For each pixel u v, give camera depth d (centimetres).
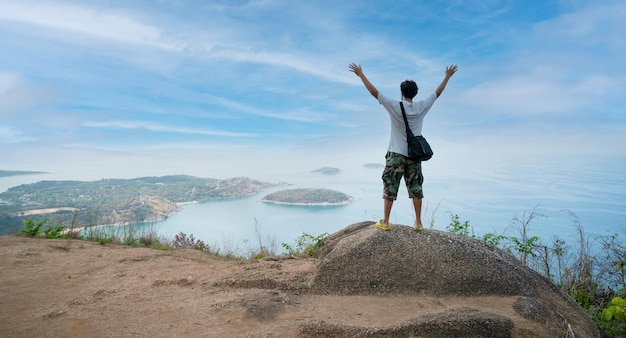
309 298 452
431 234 514
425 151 477
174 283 505
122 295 464
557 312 432
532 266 641
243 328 370
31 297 459
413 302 432
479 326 352
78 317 399
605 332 488
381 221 529
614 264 595
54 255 682
